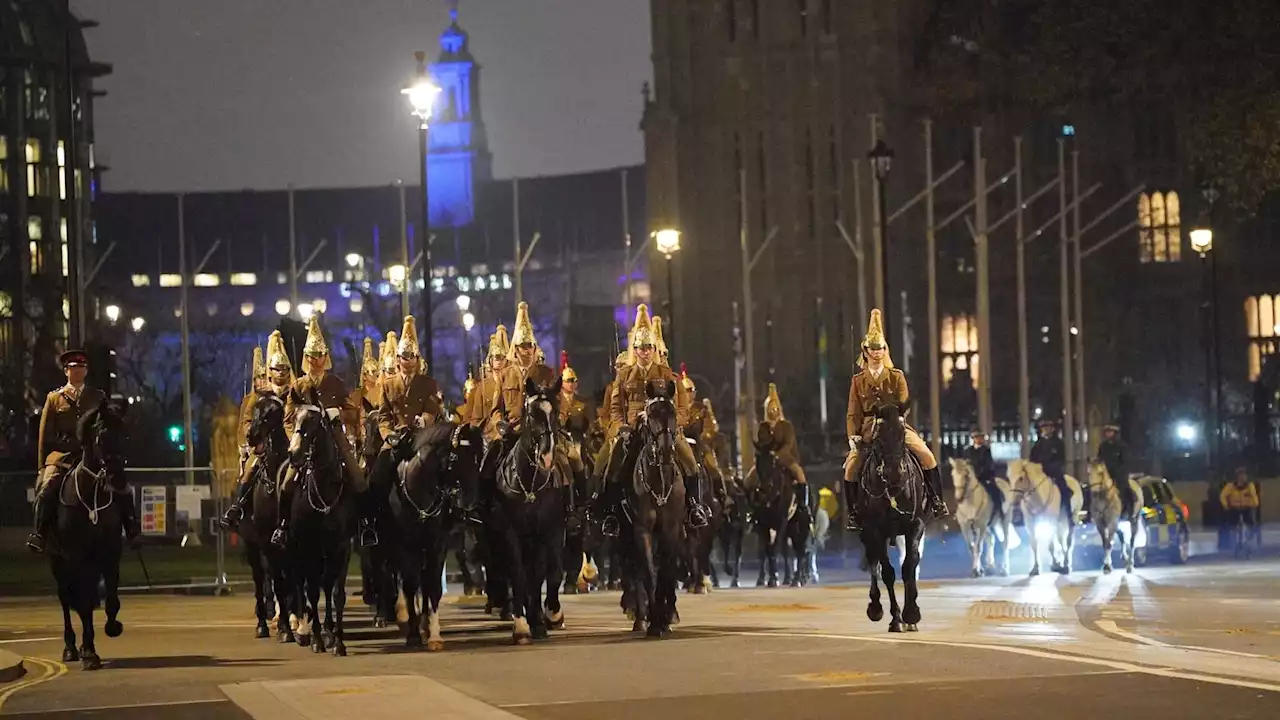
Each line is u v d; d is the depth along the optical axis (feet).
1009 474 231.71
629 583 145.18
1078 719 82.58
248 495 141.08
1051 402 643.86
